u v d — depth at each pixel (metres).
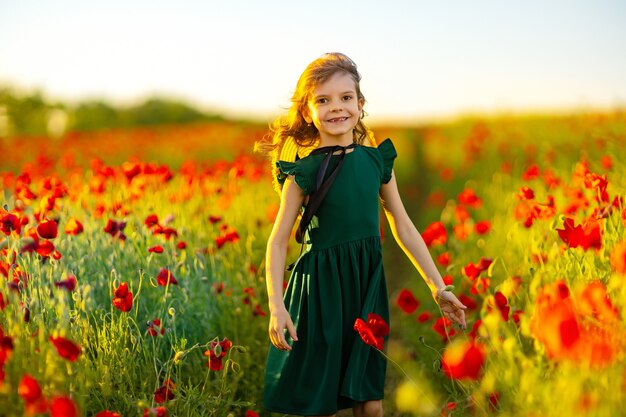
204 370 3.33
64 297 2.78
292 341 2.69
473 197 5.08
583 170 3.72
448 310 2.68
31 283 2.73
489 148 11.14
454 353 1.72
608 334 1.91
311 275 2.67
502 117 15.01
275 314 2.54
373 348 2.70
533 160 8.06
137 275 3.56
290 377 2.68
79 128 30.27
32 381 1.84
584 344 1.74
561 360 1.95
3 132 27.03
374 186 2.70
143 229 3.97
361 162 2.69
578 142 8.44
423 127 28.25
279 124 2.88
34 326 2.50
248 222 5.59
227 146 15.22
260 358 3.67
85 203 4.51
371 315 2.36
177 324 3.38
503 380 2.18
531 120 13.81
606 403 1.70
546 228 3.77
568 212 3.61
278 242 2.66
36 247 2.61
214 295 3.80
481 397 2.14
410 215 9.60
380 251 2.73
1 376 2.00
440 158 13.89
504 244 4.72
